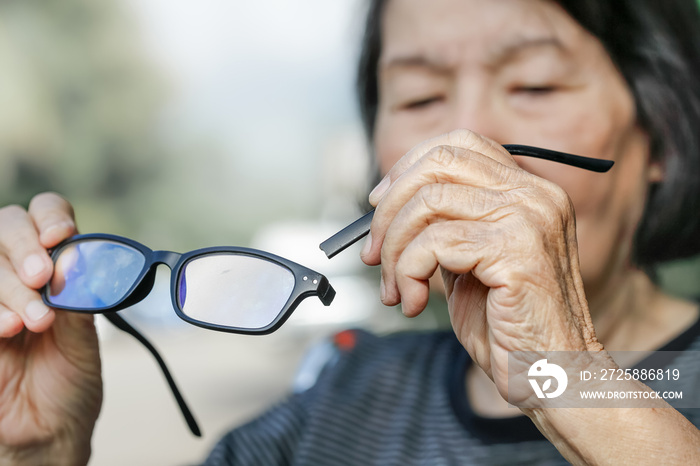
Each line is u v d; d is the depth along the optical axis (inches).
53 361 51.8
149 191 1234.6
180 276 43.4
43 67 1005.2
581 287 35.6
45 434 51.4
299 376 72.7
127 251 45.9
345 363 64.9
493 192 34.5
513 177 35.1
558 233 34.3
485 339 36.0
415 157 37.4
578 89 49.3
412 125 55.2
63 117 1051.9
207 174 1514.5
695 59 51.6
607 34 49.4
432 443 54.9
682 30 51.9
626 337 52.4
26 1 1011.3
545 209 34.2
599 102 49.4
